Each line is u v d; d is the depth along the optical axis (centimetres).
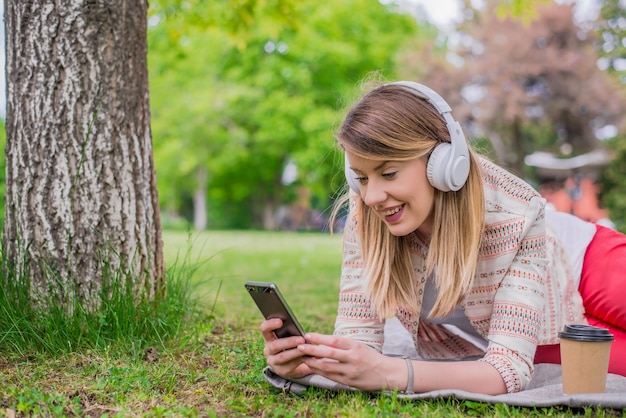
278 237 1678
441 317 235
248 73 2394
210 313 374
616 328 267
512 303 206
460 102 2234
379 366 196
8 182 297
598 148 2264
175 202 3117
